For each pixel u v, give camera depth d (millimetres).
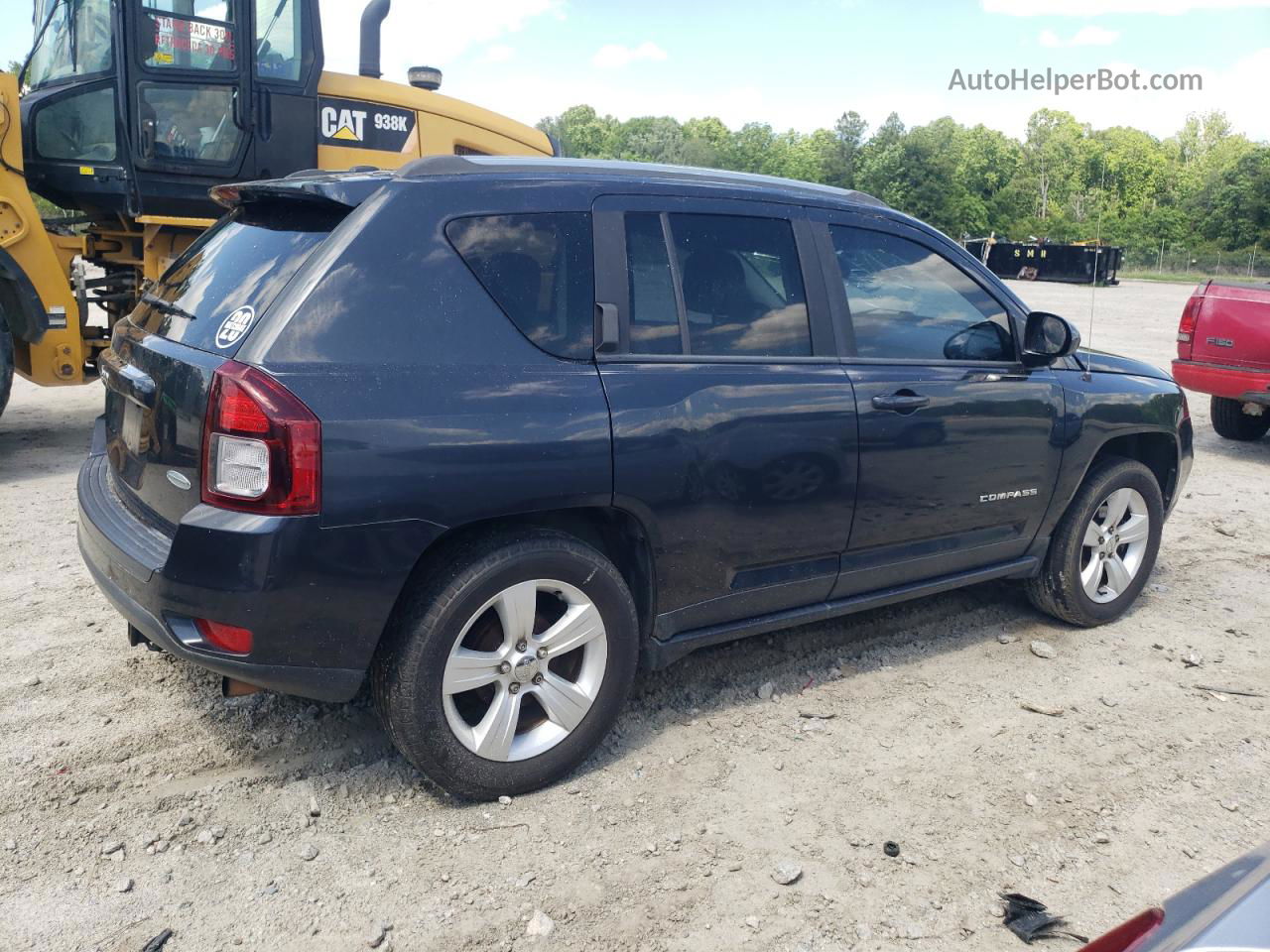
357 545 2801
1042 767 3559
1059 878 2951
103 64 7500
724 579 3559
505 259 3135
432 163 3150
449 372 2957
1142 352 15977
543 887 2816
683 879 2877
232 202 3551
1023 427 4258
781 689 4070
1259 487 7977
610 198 3379
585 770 3414
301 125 8102
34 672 3896
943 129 87312
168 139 7629
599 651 3279
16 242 7172
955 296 4191
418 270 2988
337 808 3141
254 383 2709
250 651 2785
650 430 3240
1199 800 3385
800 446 3586
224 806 3125
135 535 3049
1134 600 5203
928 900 2828
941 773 3492
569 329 3207
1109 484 4672
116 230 8305
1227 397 8953
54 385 7656
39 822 2992
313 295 2846
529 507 3049
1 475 6793
